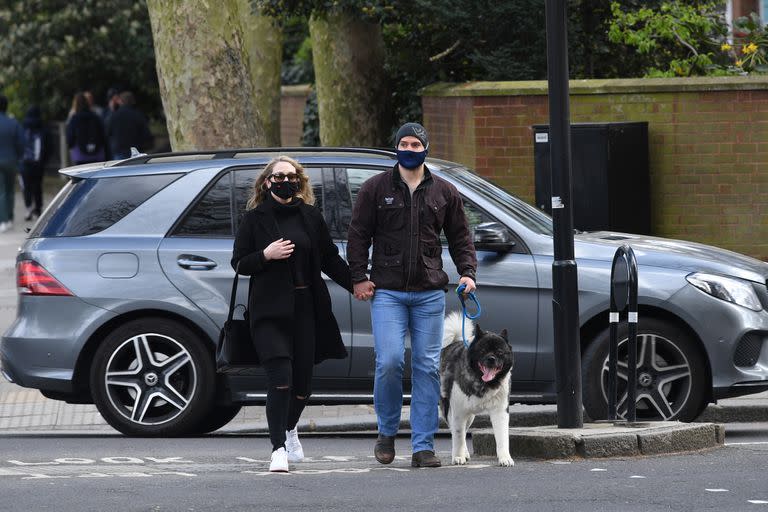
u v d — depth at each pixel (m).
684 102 45.81
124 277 29.55
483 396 24.33
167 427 29.66
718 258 29.44
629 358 26.91
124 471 24.94
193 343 29.48
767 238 45.81
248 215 24.42
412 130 24.19
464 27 50.94
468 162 47.53
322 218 24.70
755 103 45.56
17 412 34.59
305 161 29.88
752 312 28.81
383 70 57.25
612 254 29.02
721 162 45.88
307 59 82.56
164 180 30.12
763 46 50.72
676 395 29.19
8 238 70.56
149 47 97.69
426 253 24.34
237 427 32.56
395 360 24.28
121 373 29.61
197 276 29.38
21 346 29.84
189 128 44.44
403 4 50.34
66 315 29.64
